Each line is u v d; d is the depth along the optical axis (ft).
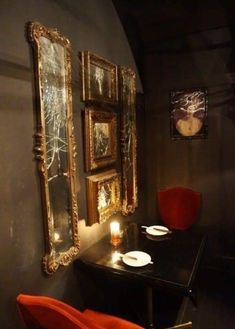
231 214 9.52
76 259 6.07
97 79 6.68
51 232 5.14
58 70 5.32
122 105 8.01
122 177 8.17
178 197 9.18
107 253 6.31
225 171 9.47
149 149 10.36
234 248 9.56
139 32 9.53
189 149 9.85
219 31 9.05
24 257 4.67
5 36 4.28
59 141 5.41
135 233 7.48
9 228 4.39
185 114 9.76
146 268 5.63
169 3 8.04
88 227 6.64
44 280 5.14
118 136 8.05
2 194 4.26
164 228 7.63
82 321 3.69
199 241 6.90
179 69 9.70
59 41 5.33
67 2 5.79
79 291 6.21
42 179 4.96
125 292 8.27
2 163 4.25
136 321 7.27
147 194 10.46
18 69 4.50
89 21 6.59
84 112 6.32
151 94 10.13
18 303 3.87
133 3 8.04
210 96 9.40
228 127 9.30
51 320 3.59
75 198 5.83
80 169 6.33
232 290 8.50
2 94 4.24
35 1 4.89
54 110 5.24
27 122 4.69
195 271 5.53
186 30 9.29
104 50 7.28
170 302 7.98
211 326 7.02
